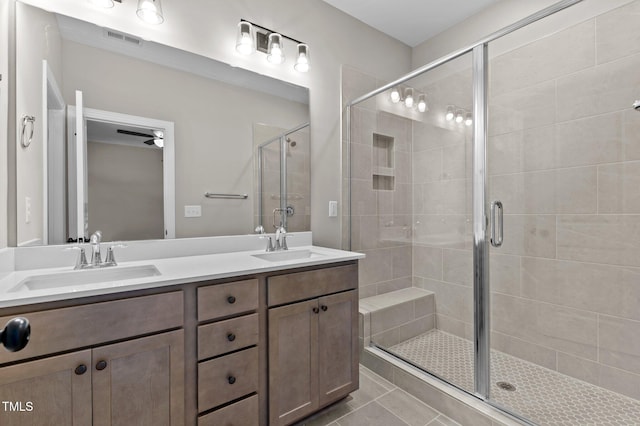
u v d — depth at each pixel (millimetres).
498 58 2053
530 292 1939
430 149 2207
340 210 2367
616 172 1624
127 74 1532
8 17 1244
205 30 1756
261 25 1959
